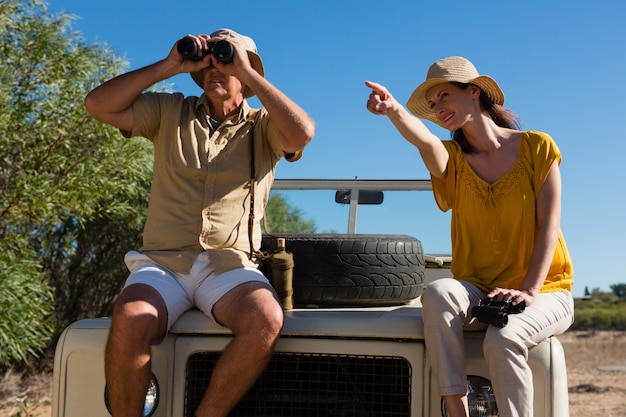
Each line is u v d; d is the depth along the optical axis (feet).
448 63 10.47
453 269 10.42
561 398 9.14
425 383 9.47
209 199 10.57
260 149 11.02
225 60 10.50
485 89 10.57
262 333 9.31
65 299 38.45
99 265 38.65
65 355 9.92
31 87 28.25
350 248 10.64
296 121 10.60
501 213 10.08
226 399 9.25
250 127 11.05
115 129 28.14
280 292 10.37
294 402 9.89
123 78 10.71
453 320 9.14
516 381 8.79
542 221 9.88
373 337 9.59
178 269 10.23
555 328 9.46
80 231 37.91
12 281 24.62
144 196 34.30
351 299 10.66
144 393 9.36
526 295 9.29
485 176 10.30
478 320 9.21
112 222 36.91
